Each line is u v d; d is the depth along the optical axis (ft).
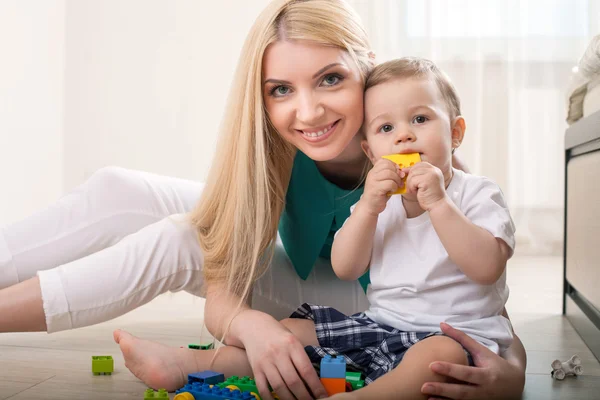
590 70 5.29
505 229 3.14
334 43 3.43
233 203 3.56
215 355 3.21
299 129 3.52
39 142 10.37
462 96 10.80
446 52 10.79
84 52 11.35
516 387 2.96
